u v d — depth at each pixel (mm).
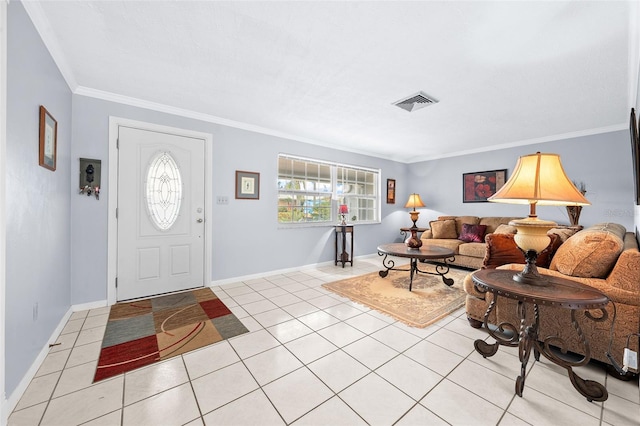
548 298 1277
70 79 2369
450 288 3250
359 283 3477
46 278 1835
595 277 1641
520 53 1994
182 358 1770
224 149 3486
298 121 3551
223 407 1337
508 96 2740
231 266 3549
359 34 1801
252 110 3174
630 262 1487
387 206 5762
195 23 1713
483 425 1227
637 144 2041
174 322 2324
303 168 4512
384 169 5695
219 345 1935
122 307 2668
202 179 3320
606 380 1546
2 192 1216
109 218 2725
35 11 1565
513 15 1603
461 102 2896
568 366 1428
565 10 1556
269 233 3920
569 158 4016
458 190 5328
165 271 3080
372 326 2242
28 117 1553
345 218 5047
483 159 4969
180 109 3119
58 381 1530
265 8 1579
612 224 2588
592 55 2004
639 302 1456
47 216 1864
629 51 1939
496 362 1730
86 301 2609
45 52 1811
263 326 2242
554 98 2781
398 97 2793
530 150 4395
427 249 3400
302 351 1852
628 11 1551
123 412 1302
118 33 1808
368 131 3977
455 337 2059
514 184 1476
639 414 1285
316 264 4520
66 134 2352
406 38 1835
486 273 1755
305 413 1297
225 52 2023
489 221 4641
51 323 1930
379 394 1430
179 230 3164
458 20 1650
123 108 2809
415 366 1680
